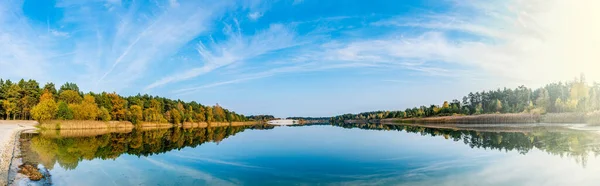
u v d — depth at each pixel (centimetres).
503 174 1945
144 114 11681
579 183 1723
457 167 2183
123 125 10388
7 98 10288
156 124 11912
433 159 2544
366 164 2350
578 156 2573
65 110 8206
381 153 2922
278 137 5297
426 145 3569
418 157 2656
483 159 2511
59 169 2228
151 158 2744
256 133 6831
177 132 7556
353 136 5281
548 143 3516
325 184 1758
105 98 10644
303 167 2262
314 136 5447
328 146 3588
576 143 3444
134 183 1800
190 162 2514
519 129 6531
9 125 8138
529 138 4222
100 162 2531
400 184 1727
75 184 1783
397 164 2331
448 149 3166
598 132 4816
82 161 2589
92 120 9038
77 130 7644
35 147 3603
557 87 13738
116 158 2753
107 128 9350
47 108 7612
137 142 4419
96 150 3397
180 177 1950
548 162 2331
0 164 2252
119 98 11175
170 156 2866
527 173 1967
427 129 7650
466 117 13125
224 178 1922
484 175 1922
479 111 14462
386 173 2012
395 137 4866
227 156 2839
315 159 2616
